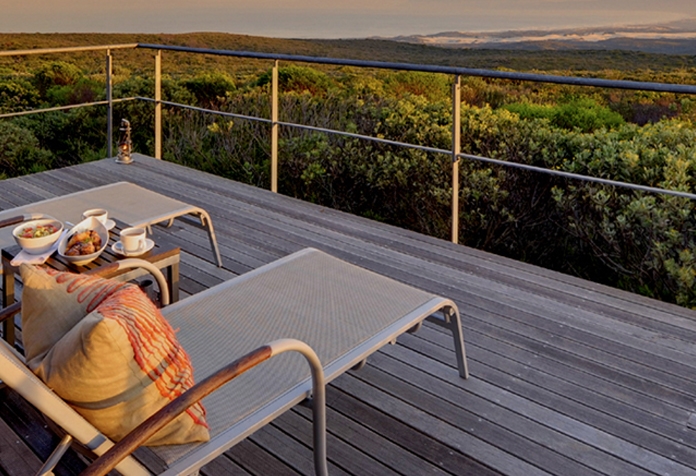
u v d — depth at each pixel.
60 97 10.00
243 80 8.93
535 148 5.39
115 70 9.98
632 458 1.91
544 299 2.89
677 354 2.46
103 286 1.41
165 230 3.60
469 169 5.77
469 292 2.96
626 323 2.69
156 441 1.37
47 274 1.40
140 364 1.27
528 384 2.26
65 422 1.23
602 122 6.07
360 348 1.82
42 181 4.46
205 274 3.09
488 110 6.09
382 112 6.57
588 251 5.32
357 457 1.89
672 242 4.45
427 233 6.21
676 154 4.80
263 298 2.09
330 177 6.70
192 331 1.89
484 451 1.93
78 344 1.20
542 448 1.95
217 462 1.86
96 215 2.49
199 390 1.28
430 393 2.20
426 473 1.84
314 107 7.28
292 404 1.58
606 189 4.94
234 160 7.65
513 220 5.48
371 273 2.31
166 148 8.25
